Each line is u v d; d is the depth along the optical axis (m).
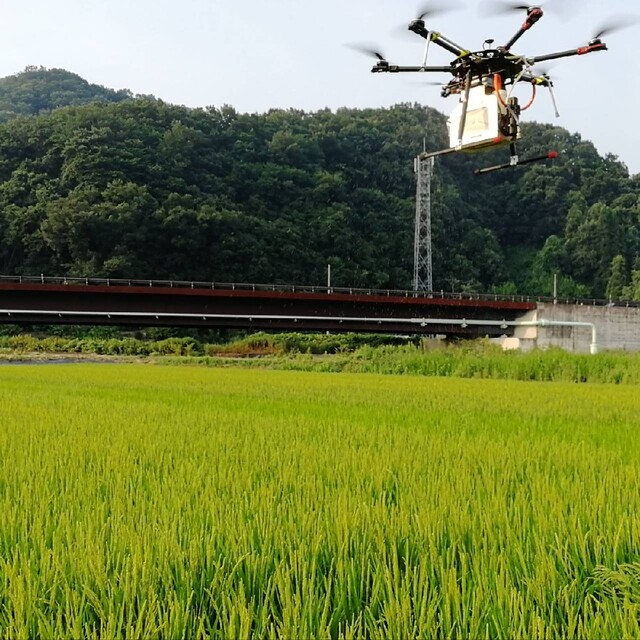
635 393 19.34
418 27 14.38
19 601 3.27
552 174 144.75
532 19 13.84
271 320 51.75
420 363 36.84
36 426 10.01
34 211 84.94
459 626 3.12
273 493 5.35
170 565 3.81
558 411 13.73
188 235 87.62
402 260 113.75
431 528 4.29
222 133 121.31
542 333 59.78
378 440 8.88
